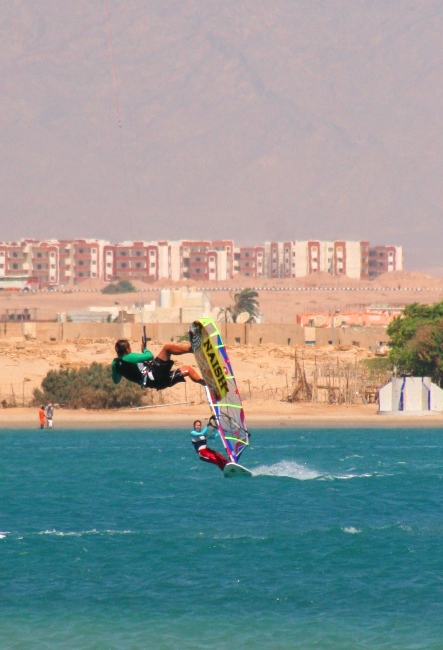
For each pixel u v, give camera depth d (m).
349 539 121.81
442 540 121.25
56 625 87.06
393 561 110.19
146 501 155.50
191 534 126.12
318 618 88.75
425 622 87.44
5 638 83.50
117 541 121.75
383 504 151.12
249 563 109.56
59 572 105.94
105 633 84.75
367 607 92.19
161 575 104.38
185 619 88.69
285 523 134.12
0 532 128.25
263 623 87.38
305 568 107.19
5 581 102.12
